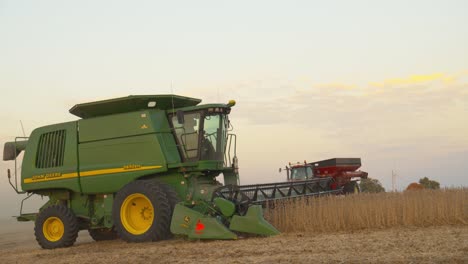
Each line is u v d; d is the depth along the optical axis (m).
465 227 8.64
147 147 10.82
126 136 11.09
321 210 9.57
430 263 5.50
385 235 8.07
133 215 10.60
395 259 5.84
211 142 11.05
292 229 9.63
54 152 12.11
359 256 6.20
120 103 11.22
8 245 14.57
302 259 6.27
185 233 9.45
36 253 10.52
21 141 13.19
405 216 9.39
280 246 7.60
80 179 11.57
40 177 12.14
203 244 8.76
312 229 9.41
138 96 10.99
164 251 8.27
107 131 11.34
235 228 9.20
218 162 10.96
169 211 10.09
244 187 10.26
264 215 9.95
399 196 10.70
